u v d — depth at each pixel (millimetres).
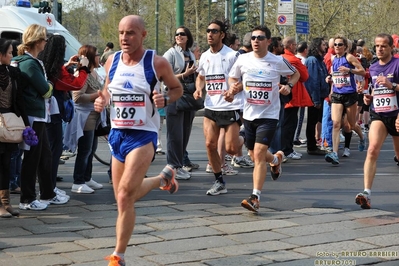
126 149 5770
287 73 8242
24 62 7711
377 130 8219
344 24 37844
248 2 41938
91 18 49031
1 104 7445
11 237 6797
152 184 6070
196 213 7980
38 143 7977
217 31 9133
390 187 9891
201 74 9250
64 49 8430
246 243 6660
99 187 9633
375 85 8242
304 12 22703
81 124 9039
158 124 5965
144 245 6535
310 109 13320
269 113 8102
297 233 7070
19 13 15484
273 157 8594
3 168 7641
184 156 11203
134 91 5773
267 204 8578
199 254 6258
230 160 12453
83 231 7062
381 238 6895
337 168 11773
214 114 9031
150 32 47531
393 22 41000
